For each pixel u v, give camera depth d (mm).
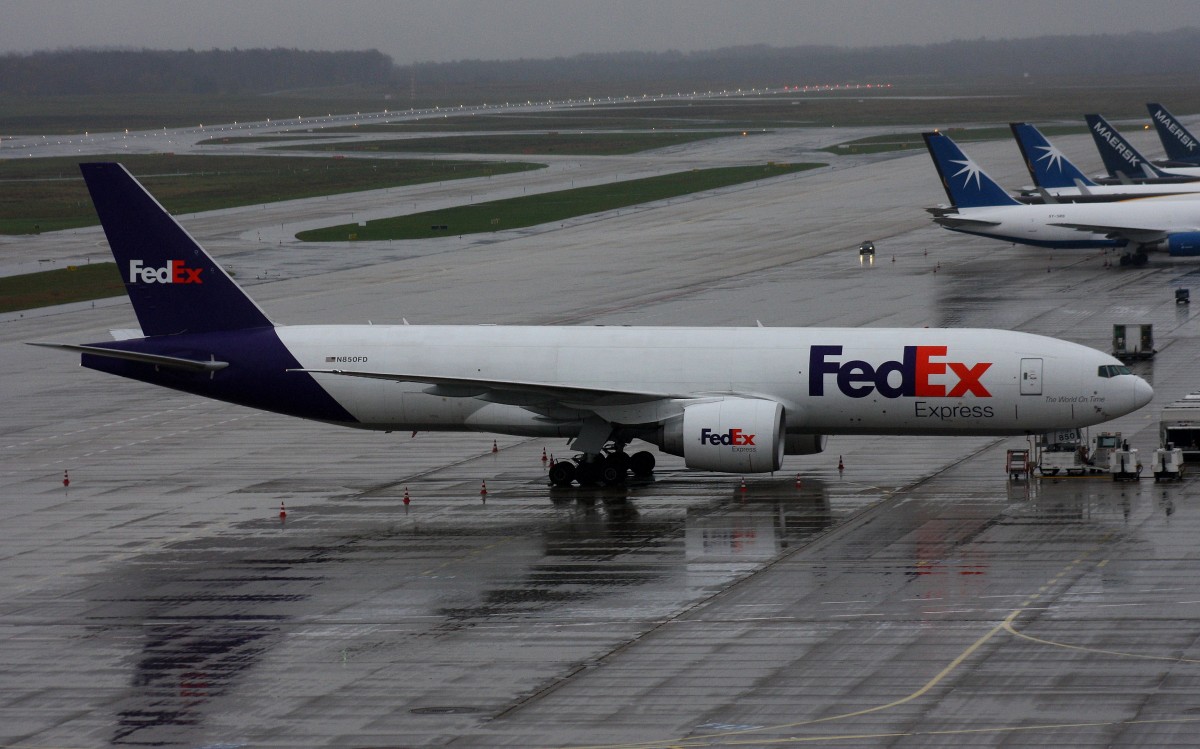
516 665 135375
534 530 188500
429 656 138875
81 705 129375
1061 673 127875
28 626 153250
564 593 158750
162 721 124750
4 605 161250
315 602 158625
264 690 131250
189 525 197250
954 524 183750
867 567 165000
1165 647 133500
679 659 135500
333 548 182250
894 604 150125
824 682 127938
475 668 135000
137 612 157125
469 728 120188
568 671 133250
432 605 156000
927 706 121312
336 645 143375
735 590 157625
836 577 161250
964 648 135500
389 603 157250
